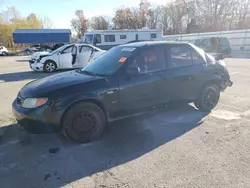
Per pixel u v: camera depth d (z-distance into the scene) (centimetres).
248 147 315
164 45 410
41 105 311
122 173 262
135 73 355
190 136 355
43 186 242
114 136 361
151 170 266
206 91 459
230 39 2398
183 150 311
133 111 374
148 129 386
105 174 262
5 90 710
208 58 473
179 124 405
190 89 436
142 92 375
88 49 1129
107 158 297
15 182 249
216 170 263
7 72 1153
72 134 331
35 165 283
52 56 1106
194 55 446
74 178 255
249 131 368
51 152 315
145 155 301
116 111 358
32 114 311
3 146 334
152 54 392
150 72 384
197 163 279
